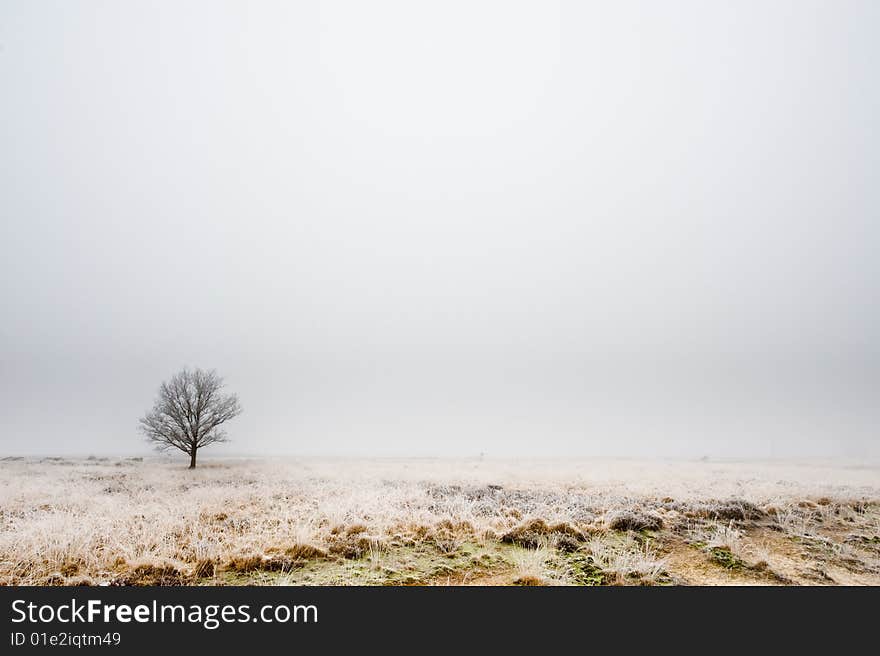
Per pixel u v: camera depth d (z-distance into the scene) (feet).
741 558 27.53
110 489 55.72
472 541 29.76
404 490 49.83
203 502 44.32
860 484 55.42
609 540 30.09
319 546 27.96
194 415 94.99
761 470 81.00
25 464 97.86
